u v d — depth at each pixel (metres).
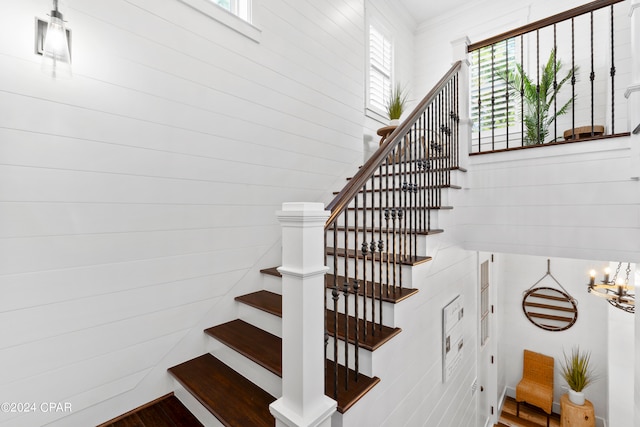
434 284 2.12
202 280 1.95
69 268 1.43
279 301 2.02
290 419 1.05
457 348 2.65
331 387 1.33
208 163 1.97
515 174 2.30
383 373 1.51
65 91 1.41
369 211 2.60
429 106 2.07
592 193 1.99
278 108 2.44
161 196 1.75
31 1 1.33
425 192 2.05
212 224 2.00
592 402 4.62
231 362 1.78
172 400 1.74
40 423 1.36
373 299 1.50
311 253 1.08
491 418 4.66
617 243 1.92
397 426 1.66
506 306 5.32
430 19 4.45
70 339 1.44
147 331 1.70
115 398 1.58
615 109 3.15
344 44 3.18
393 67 4.11
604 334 4.55
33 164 1.33
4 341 1.27
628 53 3.11
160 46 1.74
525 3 3.77
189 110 1.88
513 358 5.28
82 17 1.45
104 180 1.54
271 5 2.39
